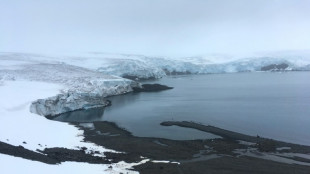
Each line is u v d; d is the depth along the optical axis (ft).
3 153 131.34
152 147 187.93
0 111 233.76
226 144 195.31
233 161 161.79
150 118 286.46
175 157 168.86
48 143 179.63
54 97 314.14
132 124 262.06
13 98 282.77
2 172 107.65
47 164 128.57
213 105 351.67
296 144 194.90
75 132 227.40
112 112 325.21
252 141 201.87
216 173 142.10
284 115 283.38
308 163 161.79
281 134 218.79
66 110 328.49
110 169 135.44
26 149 147.02
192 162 159.84
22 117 234.58
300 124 246.27
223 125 249.34
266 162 160.56
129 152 175.63
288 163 160.76
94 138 211.00
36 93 318.24
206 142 200.54
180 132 229.25
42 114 291.38
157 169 142.51
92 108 350.84
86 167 134.51
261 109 318.04
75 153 160.86
